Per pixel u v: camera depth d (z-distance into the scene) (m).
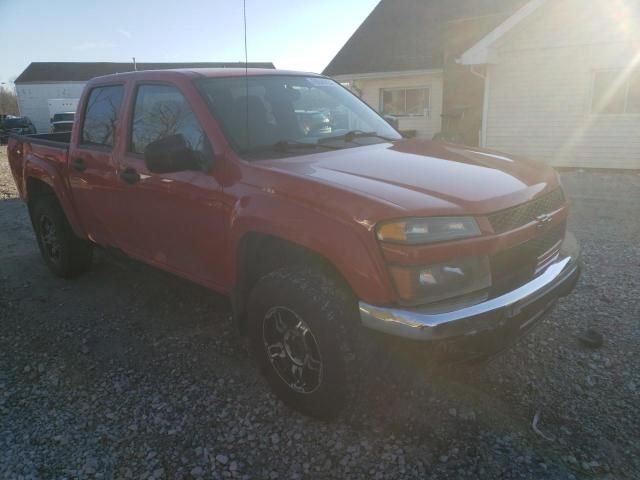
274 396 3.23
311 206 2.65
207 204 3.23
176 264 3.74
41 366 3.67
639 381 3.22
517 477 2.51
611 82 12.63
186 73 3.65
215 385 3.38
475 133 17.45
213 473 2.62
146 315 4.45
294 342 2.92
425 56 18.44
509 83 13.91
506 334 2.64
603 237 6.37
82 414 3.12
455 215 2.50
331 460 2.68
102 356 3.79
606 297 4.40
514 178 2.98
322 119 3.86
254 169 3.00
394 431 2.86
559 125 13.48
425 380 3.29
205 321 4.29
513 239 2.67
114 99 4.17
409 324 2.40
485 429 2.86
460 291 2.54
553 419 2.92
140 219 3.89
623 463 2.58
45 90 44.59
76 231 4.84
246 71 3.81
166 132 3.62
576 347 3.63
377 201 2.49
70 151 4.58
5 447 2.83
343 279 2.73
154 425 3.00
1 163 17.02
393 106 19.27
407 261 2.42
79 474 2.63
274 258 3.11
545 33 13.05
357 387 2.71
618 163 12.98
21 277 5.52
